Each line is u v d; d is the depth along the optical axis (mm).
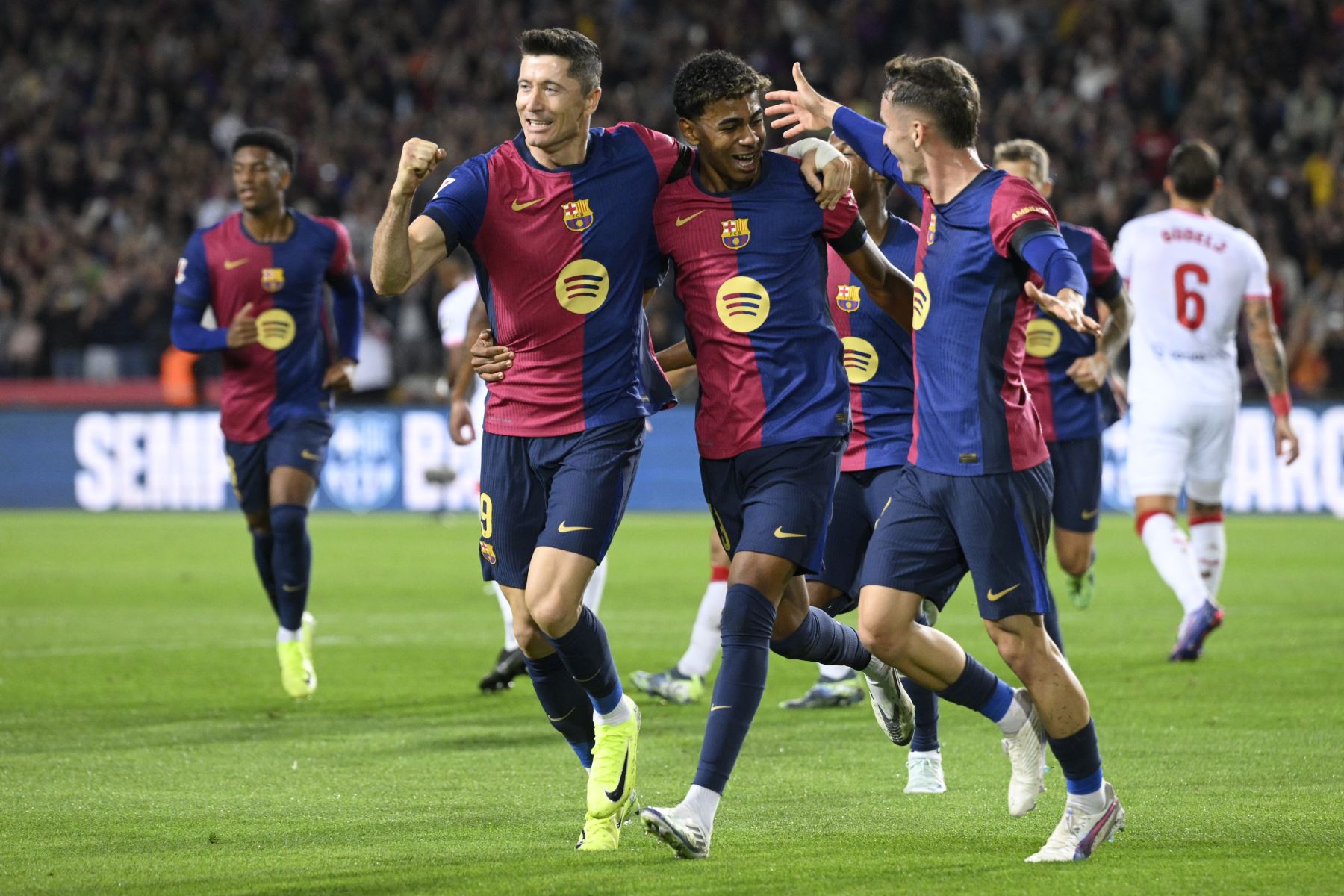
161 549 28281
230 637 18125
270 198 14523
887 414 10539
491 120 45406
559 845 8570
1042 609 8250
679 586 23000
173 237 42156
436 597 21984
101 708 13562
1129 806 9336
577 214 8688
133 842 8680
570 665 8656
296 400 14625
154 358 39188
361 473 35688
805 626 9352
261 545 14820
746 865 8000
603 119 44469
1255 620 18531
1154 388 16016
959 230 8219
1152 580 23359
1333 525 30953
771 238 8820
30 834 8898
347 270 15016
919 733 10023
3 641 17734
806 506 8680
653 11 48062
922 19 46344
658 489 36125
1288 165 41000
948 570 8453
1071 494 13812
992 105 43938
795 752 11367
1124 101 43469
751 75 8672
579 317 8727
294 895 7488
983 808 9469
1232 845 8305
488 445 9000
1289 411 16109
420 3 49188
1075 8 46406
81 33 48750
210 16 49094
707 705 13570
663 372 9953
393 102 47125
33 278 41875
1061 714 8117
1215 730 11883
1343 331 35375
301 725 12719
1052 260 7785
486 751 11547
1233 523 31516
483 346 8672
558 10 47844
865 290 9711
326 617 19984
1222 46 44594
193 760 11219
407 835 8852
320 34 48844
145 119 46844
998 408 8203
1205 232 15992
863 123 9258
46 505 36250
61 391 37281
